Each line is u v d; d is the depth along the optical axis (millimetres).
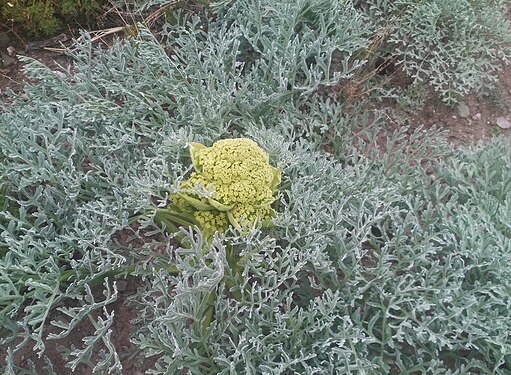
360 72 802
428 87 815
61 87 658
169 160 615
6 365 549
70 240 543
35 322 499
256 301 565
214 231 555
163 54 675
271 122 688
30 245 588
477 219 604
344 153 694
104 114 656
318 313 557
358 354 518
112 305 609
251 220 546
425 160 743
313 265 554
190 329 512
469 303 527
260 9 714
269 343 525
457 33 795
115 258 561
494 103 819
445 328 529
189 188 543
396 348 526
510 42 832
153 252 568
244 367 521
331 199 611
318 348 529
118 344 589
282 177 614
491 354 557
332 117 702
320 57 686
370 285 546
